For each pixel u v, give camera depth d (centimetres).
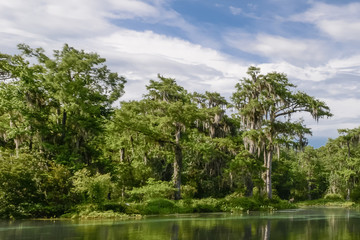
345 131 6569
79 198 2744
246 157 4091
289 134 4119
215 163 4388
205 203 3353
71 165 2967
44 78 3164
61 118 3372
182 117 3572
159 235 1483
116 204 2764
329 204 5912
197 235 1488
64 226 1898
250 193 4209
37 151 2991
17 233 1589
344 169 6862
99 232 1600
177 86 4997
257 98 4216
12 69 3177
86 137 3222
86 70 3388
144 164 3853
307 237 1420
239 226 1883
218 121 4456
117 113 3469
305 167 7669
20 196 2550
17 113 3250
